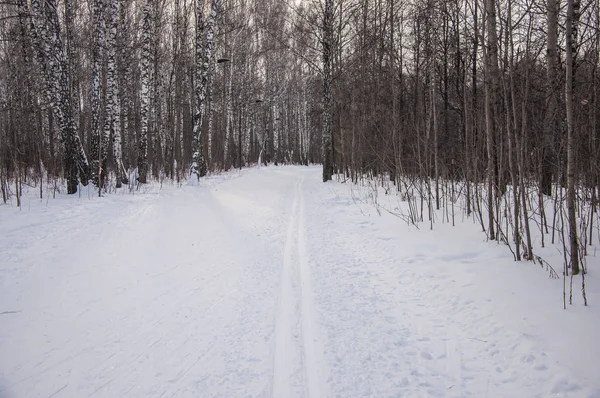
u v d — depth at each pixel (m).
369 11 19.02
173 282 5.65
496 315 4.06
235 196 14.66
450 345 3.78
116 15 15.16
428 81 18.12
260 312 4.70
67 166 13.05
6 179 12.05
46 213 9.51
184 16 23.73
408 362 3.56
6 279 5.23
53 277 5.46
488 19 6.15
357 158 19.53
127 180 18.78
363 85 18.28
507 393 3.01
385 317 4.48
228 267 6.45
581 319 3.64
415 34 15.49
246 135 38.56
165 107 24.91
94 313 4.54
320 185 19.34
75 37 21.80
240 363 3.59
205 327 4.30
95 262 6.20
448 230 7.51
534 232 6.68
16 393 3.07
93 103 14.79
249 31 32.66
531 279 4.66
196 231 8.77
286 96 47.59
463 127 12.08
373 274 5.94
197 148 17.67
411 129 12.59
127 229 8.41
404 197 11.62
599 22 5.57
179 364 3.56
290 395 3.12
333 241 8.09
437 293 4.88
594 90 5.74
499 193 6.95
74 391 3.14
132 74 27.14
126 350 3.78
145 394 3.12
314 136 58.31
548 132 6.40
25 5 12.42
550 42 7.01
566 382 2.95
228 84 30.62
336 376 3.38
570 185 4.48
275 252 7.45
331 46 19.59
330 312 4.67
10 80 20.33
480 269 5.26
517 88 7.00
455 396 3.04
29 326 4.14
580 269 4.75
